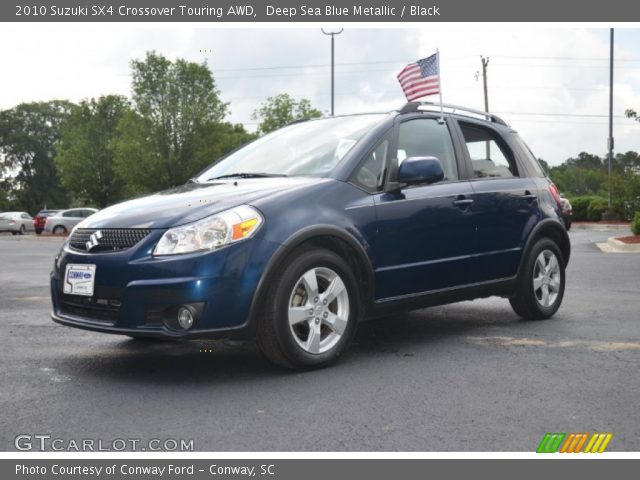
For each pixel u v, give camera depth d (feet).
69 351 15.90
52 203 258.57
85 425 10.46
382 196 14.90
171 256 12.36
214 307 12.32
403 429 10.05
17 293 28.25
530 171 19.31
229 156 17.74
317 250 13.52
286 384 12.59
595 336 16.84
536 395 11.68
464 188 16.79
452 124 17.52
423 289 15.61
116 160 111.04
